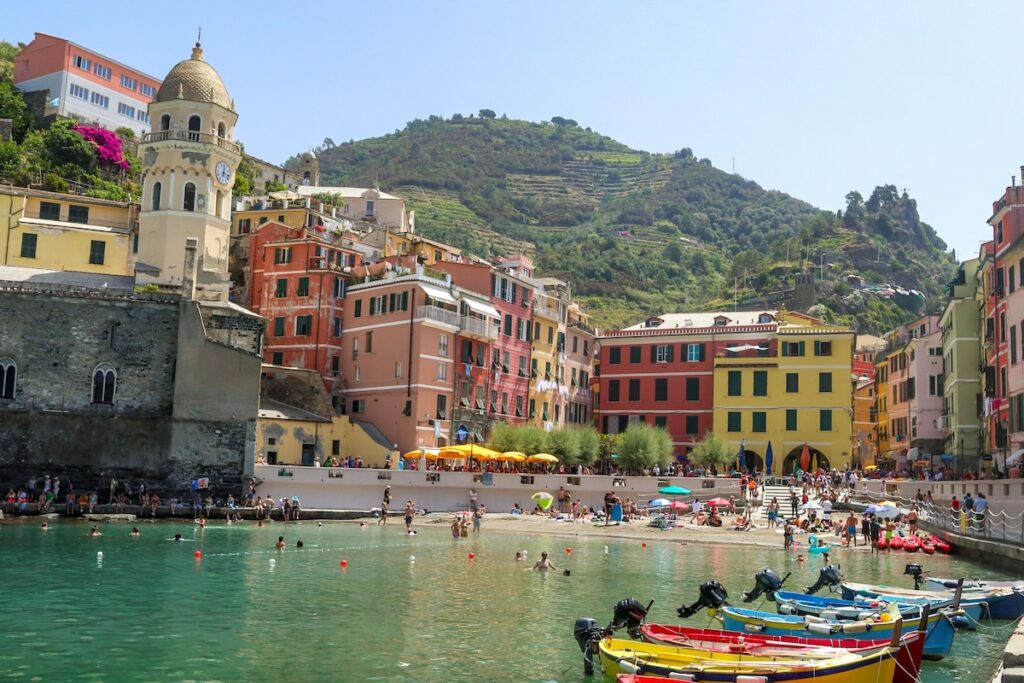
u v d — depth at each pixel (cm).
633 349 10475
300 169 17562
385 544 5391
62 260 8469
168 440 6694
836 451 9350
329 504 6869
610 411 10481
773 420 9575
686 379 10125
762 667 2083
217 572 4050
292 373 8275
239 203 11650
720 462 8694
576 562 4881
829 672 2047
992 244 8031
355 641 2748
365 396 8769
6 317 6562
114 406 6706
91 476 6550
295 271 9300
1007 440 6756
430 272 8769
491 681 2339
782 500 7825
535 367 10081
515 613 3275
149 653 2533
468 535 6091
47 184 10431
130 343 6781
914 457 10006
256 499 6619
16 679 2247
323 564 4438
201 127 7862
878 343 16612
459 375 8750
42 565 4059
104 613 3062
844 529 6038
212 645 2644
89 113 12512
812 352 9550
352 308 9125
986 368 7600
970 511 5400
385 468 7638
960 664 2616
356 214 14812
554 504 7519
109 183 11356
